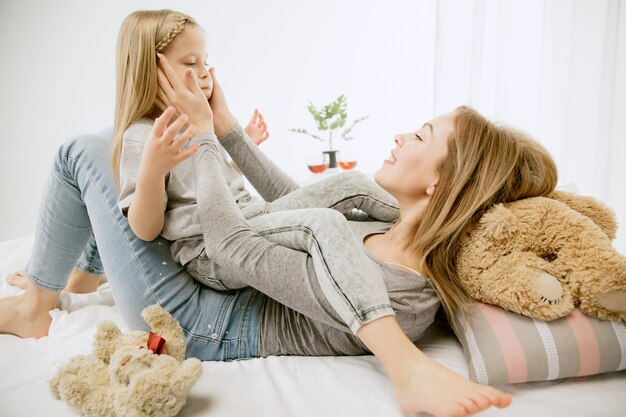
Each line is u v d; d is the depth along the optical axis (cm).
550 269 74
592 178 213
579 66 208
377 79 288
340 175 106
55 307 103
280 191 120
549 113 218
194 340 86
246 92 288
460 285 82
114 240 89
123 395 61
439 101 235
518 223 77
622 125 207
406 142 94
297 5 282
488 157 85
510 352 71
